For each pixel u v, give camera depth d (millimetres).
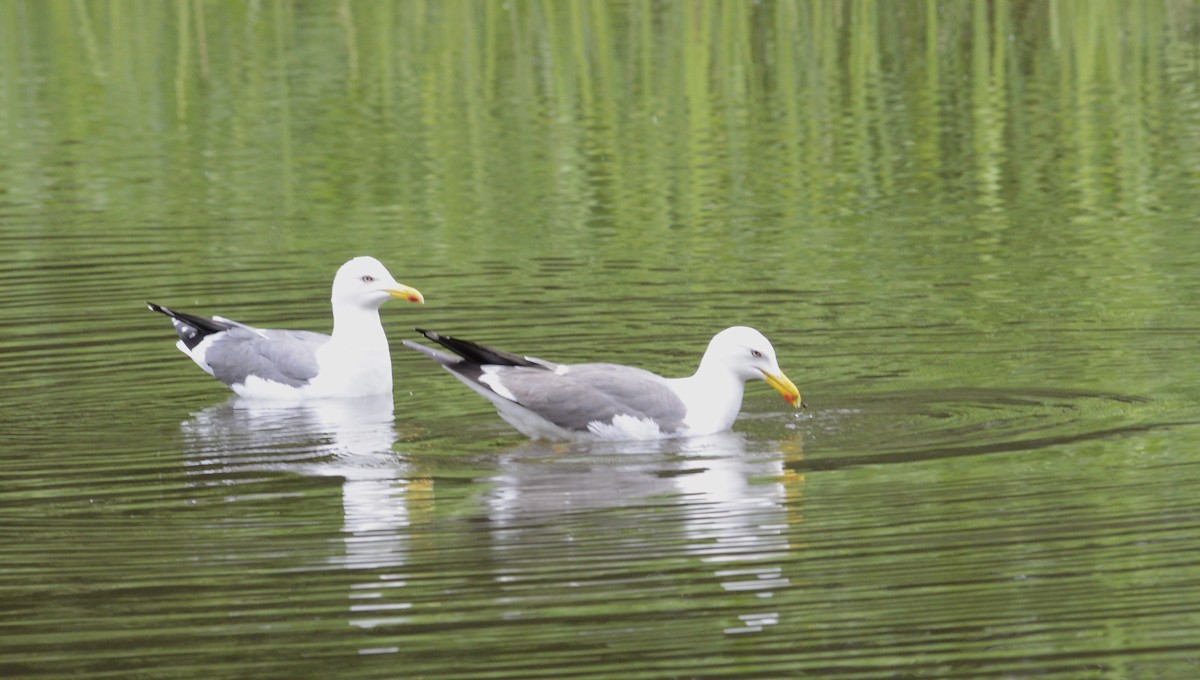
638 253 19234
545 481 11430
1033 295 16672
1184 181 22172
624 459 11969
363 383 14156
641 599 9125
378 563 9773
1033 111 26969
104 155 25406
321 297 17578
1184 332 14977
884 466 11516
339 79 30016
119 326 16453
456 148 25453
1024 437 12055
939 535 10000
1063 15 33594
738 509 10633
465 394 14227
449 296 17406
